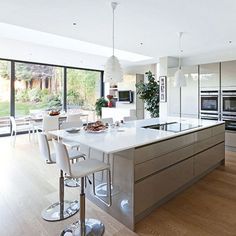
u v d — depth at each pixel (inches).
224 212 96.7
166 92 238.7
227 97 192.5
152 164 91.6
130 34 152.3
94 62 280.5
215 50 206.5
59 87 307.0
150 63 291.4
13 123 217.0
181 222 89.0
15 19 122.6
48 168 152.7
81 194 78.7
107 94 350.6
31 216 92.6
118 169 89.1
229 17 120.0
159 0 99.1
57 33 148.8
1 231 82.4
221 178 135.4
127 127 124.3
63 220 90.2
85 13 114.0
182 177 113.0
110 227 85.8
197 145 125.3
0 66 254.7
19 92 269.1
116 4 102.9
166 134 102.3
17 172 144.6
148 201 90.9
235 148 192.9
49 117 196.9
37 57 245.3
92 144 81.7
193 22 127.8
